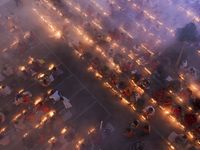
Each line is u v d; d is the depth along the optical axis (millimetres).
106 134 13680
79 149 13133
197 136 13141
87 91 15906
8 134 14039
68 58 18094
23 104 15445
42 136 13258
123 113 14602
